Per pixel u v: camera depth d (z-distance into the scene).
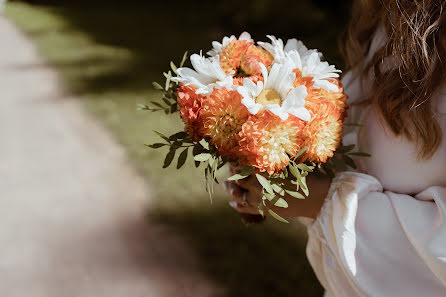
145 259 3.09
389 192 1.04
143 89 6.37
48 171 4.27
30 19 10.89
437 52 0.95
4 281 2.93
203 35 9.70
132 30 9.99
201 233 3.30
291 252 3.09
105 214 3.58
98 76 6.95
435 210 0.99
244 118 0.93
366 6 1.16
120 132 5.01
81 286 2.88
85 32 9.73
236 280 2.87
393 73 1.01
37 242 3.29
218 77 0.97
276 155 0.91
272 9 9.55
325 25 9.27
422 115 0.96
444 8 0.95
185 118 0.97
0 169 4.31
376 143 1.05
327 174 1.08
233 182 1.21
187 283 2.86
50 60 7.80
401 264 1.02
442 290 0.99
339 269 1.08
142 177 4.08
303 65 1.02
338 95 1.02
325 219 1.07
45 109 5.77
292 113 0.91
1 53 8.26
